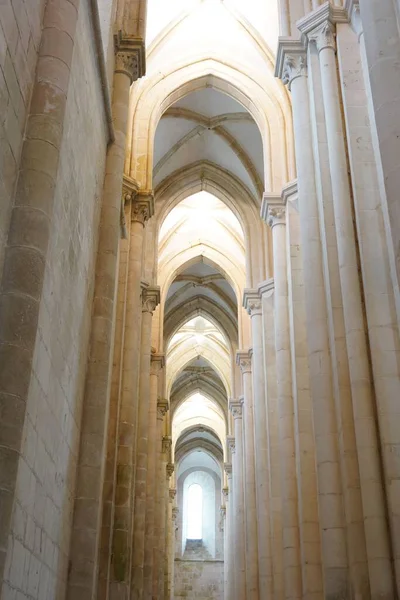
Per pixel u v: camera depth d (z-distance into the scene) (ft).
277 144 66.13
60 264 27.61
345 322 35.58
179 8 69.51
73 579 32.27
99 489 34.73
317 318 39.29
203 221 100.68
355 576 31.99
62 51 26.13
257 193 83.56
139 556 65.98
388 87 26.35
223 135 83.05
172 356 135.95
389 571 30.01
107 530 48.47
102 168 41.01
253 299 75.15
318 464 36.63
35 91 24.95
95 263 39.01
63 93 25.50
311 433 46.85
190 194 89.04
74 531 33.24
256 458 68.64
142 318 73.61
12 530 20.98
